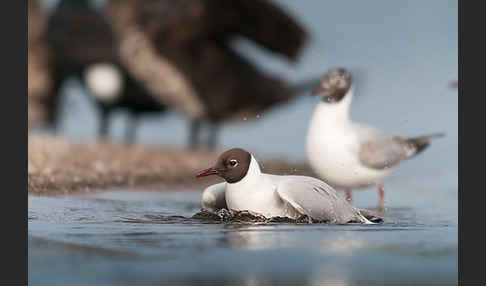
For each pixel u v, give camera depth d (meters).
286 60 20.84
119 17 19.53
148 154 16.25
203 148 18.91
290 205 8.84
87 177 12.80
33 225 7.94
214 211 9.52
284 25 20.06
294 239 6.96
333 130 11.68
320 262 5.80
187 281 5.16
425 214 10.15
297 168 14.66
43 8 20.12
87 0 19.86
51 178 12.16
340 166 11.59
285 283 5.14
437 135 12.34
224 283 5.12
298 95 20.69
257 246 6.51
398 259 5.96
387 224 8.70
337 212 8.80
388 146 11.74
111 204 10.27
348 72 11.88
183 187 13.09
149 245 6.54
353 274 5.43
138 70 19.56
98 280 5.18
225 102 20.03
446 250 6.40
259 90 20.27
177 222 8.52
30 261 5.75
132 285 5.04
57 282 5.13
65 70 19.98
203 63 19.86
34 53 19.95
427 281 5.26
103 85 19.50
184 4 19.38
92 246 6.43
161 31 19.42
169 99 19.81
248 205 8.94
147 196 11.64
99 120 21.47
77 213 9.13
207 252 6.19
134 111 20.28
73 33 19.73
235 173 8.91
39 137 16.67
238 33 20.12
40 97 20.28
